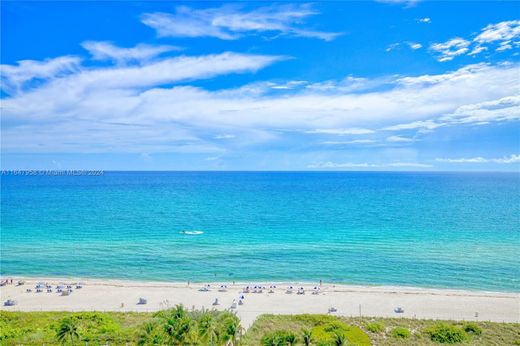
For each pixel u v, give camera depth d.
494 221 148.25
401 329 52.06
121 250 103.00
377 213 170.50
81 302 64.56
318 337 47.81
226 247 106.81
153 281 78.44
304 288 72.94
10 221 147.38
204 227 137.50
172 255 97.94
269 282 78.12
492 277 80.81
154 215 165.38
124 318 56.66
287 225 141.50
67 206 194.50
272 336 42.09
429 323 55.34
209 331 40.75
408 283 77.62
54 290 70.81
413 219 153.50
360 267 87.94
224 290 71.06
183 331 40.94
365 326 53.75
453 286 75.75
